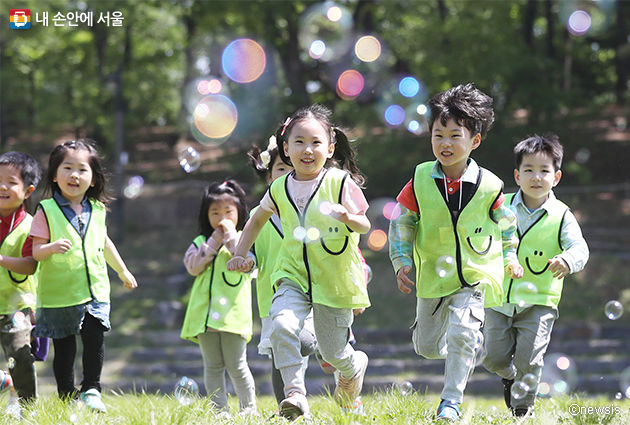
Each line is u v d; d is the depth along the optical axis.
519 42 41.09
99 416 8.42
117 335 29.73
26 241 9.91
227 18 44.47
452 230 8.30
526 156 9.95
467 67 37.97
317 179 8.22
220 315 10.90
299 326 7.82
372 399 10.83
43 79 51.69
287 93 44.88
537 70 39.88
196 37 50.69
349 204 8.09
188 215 43.62
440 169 8.51
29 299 9.55
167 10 52.12
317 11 15.63
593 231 36.06
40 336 9.48
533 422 8.34
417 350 8.76
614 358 26.58
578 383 24.66
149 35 52.91
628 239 35.16
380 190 40.53
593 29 31.56
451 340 8.02
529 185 9.88
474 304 8.18
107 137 53.97
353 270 8.13
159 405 9.35
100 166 10.02
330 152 8.62
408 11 41.91
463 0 42.50
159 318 30.92
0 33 50.03
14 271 9.55
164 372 26.75
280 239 10.00
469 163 8.51
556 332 28.30
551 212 9.93
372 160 37.88
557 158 9.97
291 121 8.31
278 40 44.44
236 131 46.41
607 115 53.19
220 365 11.15
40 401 9.27
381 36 41.03
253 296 31.16
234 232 10.88
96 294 9.65
